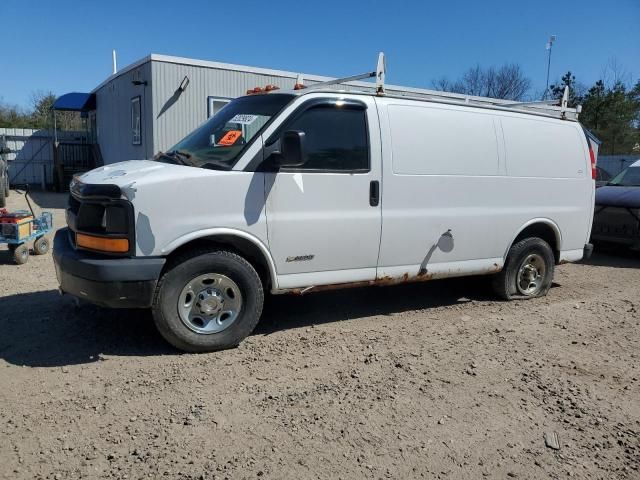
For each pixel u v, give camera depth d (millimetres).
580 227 6957
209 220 4434
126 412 3541
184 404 3670
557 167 6621
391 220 5309
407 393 3963
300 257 4887
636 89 44406
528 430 3553
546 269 6789
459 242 5836
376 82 5324
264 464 3041
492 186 6020
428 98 5777
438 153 5594
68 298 5938
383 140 5234
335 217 4992
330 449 3215
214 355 4543
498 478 3039
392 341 5027
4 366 4199
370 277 5324
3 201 14531
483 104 6211
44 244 8562
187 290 4457
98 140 21469
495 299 6652
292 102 4828
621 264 9547
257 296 4719
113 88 17750
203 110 14367
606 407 3908
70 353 4480
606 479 3084
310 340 4977
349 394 3906
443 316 5887
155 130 13820
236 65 14594
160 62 13664
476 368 4465
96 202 4297
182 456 3080
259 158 4637
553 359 4750
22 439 3197
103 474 2898
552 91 43875
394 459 3152
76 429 3322
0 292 6191
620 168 31984
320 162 4918
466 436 3439
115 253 4230
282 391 3914
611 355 4914
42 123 37250
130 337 4855
